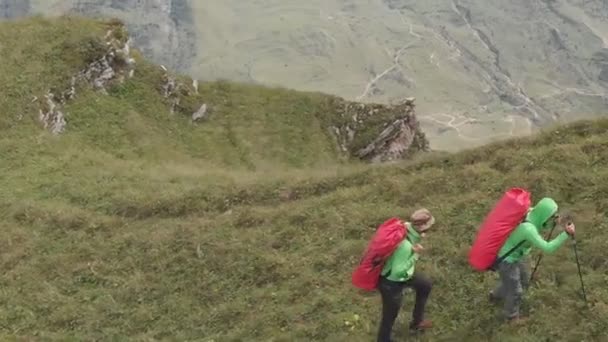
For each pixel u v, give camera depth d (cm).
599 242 1462
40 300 1794
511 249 1196
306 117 4909
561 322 1281
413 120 5147
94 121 3869
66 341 1627
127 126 3953
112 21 4541
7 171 2869
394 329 1366
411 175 2109
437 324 1372
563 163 1869
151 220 2234
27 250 2062
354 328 1446
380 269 1187
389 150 4947
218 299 1700
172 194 2342
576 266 1417
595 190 1684
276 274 1720
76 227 2184
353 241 1764
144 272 1867
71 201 2477
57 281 1891
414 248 1181
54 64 3997
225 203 2248
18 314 1750
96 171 2798
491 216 1216
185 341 1566
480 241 1216
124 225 2198
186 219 2197
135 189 2509
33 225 2225
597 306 1286
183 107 4550
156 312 1692
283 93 5047
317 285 1641
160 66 4619
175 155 3941
